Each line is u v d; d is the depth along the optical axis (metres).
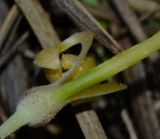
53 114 0.11
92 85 0.11
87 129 0.14
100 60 0.19
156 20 0.20
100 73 0.11
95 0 0.20
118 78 0.18
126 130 0.19
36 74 0.19
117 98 0.18
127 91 0.18
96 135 0.14
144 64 0.19
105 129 0.19
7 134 0.11
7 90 0.18
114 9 0.20
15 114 0.11
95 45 0.19
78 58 0.11
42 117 0.11
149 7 0.20
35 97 0.11
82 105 0.14
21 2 0.15
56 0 0.14
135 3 0.20
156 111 0.19
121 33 0.19
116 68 0.11
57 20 0.19
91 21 0.14
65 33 0.19
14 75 0.18
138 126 0.18
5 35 0.17
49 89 0.11
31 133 0.17
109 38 0.14
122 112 0.17
